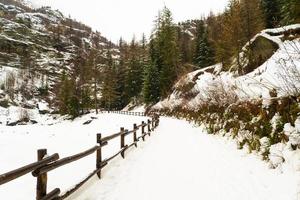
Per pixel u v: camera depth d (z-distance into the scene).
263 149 7.29
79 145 18.88
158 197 5.80
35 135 31.73
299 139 6.05
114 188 6.48
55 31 189.62
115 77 78.88
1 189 7.45
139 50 94.94
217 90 15.95
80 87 69.25
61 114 72.81
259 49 26.89
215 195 5.64
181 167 8.00
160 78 57.06
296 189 4.82
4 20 166.62
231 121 11.42
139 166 8.49
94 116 57.56
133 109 70.19
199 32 65.81
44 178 4.41
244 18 39.03
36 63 133.62
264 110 8.45
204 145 10.95
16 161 12.73
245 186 5.79
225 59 39.47
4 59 126.88
